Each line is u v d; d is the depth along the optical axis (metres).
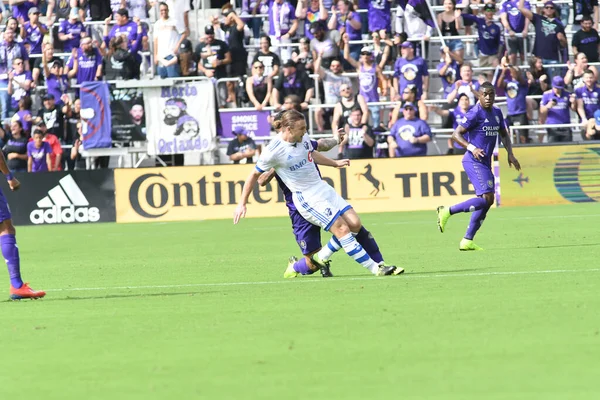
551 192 80.12
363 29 90.31
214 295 33.78
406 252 48.19
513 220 66.56
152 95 83.31
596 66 86.81
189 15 95.31
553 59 86.62
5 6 98.81
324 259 38.28
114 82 83.38
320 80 84.62
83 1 93.06
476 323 25.61
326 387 19.03
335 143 38.03
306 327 25.94
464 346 22.58
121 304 32.28
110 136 83.69
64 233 73.69
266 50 84.00
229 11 86.62
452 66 85.88
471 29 89.94
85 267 47.31
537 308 27.84
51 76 86.94
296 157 36.78
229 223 75.88
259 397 18.39
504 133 48.69
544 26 86.31
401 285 34.31
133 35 87.38
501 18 88.38
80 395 19.11
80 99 83.50
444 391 18.39
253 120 83.62
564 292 31.06
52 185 83.12
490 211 76.38
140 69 89.19
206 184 81.69
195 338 24.94
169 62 85.88
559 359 20.88
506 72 83.88
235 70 86.38
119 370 21.34
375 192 80.38
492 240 53.16
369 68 83.75
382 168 80.38
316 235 38.03
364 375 19.95
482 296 30.73
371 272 39.06
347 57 86.56
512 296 30.50
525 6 88.31
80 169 83.25
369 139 80.94
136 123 83.44
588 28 87.00
